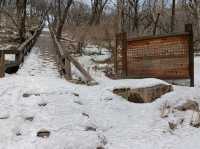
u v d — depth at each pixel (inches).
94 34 907.4
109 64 622.2
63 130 249.1
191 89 366.3
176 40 402.6
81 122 264.7
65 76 405.4
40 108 277.3
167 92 349.4
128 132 273.7
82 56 733.3
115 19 957.8
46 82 341.1
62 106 284.4
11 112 268.7
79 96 320.5
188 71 396.8
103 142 248.5
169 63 406.3
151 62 417.7
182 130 283.1
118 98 340.8
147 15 1206.3
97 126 272.7
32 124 254.8
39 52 734.5
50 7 2156.7
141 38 424.8
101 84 380.8
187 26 398.3
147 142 258.8
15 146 226.1
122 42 438.0
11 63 442.6
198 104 325.7
